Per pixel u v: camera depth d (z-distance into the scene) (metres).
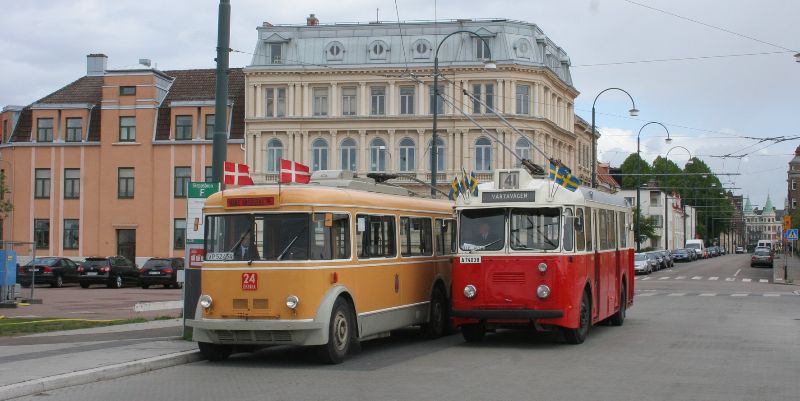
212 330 14.16
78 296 35.62
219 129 16.80
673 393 11.27
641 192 108.50
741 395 11.13
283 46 60.25
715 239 160.50
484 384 12.03
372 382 12.25
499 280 16.53
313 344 13.80
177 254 58.34
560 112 65.38
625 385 11.93
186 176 58.56
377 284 15.93
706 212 138.75
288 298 13.82
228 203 14.40
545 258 16.31
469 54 58.50
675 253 92.88
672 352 15.85
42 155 59.81
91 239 59.16
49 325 19.77
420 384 12.05
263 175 59.56
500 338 18.75
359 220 15.38
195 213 16.38
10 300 28.00
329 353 14.00
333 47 59.81
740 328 20.80
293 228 14.09
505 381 12.31
